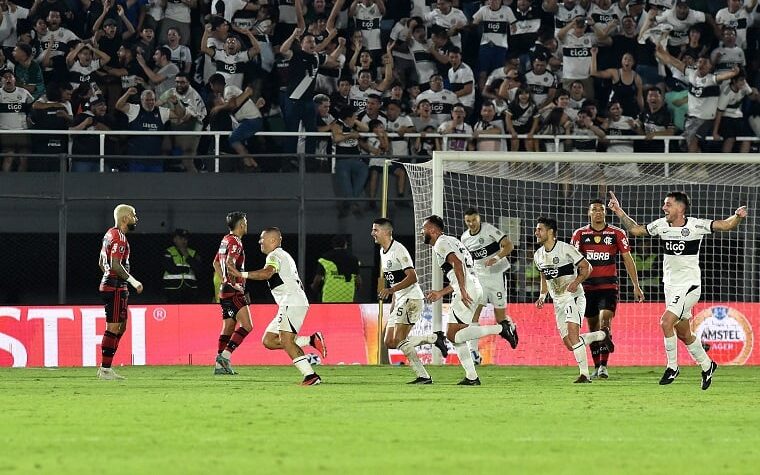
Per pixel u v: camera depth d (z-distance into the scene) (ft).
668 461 83.41
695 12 276.21
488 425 107.34
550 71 270.26
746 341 223.92
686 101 270.87
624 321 223.51
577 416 116.78
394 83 267.80
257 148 261.65
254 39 265.34
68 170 250.78
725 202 245.86
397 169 255.29
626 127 266.98
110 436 98.27
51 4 264.52
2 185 247.09
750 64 281.54
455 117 262.67
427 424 107.96
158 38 266.98
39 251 270.05
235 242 188.55
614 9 275.18
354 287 237.45
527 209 248.93
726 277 243.40
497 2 273.75
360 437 97.30
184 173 252.62
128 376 187.42
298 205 246.88
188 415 116.26
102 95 261.03
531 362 222.07
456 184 248.32
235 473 76.54
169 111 258.78
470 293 163.63
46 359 218.59
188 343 222.69
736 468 80.02
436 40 272.51
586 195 249.75
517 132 265.34
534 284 243.81
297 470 77.97
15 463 81.66
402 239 265.95
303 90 262.26
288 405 128.16
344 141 256.32
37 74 260.01
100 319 220.84
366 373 194.39
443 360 220.43
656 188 248.73
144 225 250.78
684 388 159.94
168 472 77.00
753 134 274.16
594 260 182.19
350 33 274.77
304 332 224.12
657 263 248.52
